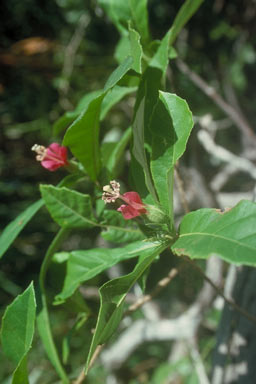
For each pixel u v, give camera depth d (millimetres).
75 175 596
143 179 547
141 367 1340
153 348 1375
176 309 1247
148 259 500
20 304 512
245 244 451
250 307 687
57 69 1481
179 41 1434
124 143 627
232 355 713
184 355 1168
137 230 580
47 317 591
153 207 520
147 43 633
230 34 1425
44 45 1450
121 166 1122
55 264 598
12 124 1528
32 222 1475
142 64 587
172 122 519
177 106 517
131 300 1147
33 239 1466
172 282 1386
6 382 950
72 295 602
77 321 619
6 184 1468
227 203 1224
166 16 1449
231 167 1239
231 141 1494
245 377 700
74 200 576
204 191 1069
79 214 578
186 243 480
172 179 521
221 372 715
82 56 1459
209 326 1054
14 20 1524
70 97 1477
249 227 458
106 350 1281
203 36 1455
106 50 1490
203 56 1463
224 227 467
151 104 559
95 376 1255
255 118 1483
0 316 1338
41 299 592
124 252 564
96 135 561
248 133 983
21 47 1438
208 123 1010
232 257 445
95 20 1455
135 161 552
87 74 1469
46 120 1494
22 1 1493
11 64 1441
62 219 579
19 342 514
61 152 590
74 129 541
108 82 527
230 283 710
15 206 1480
